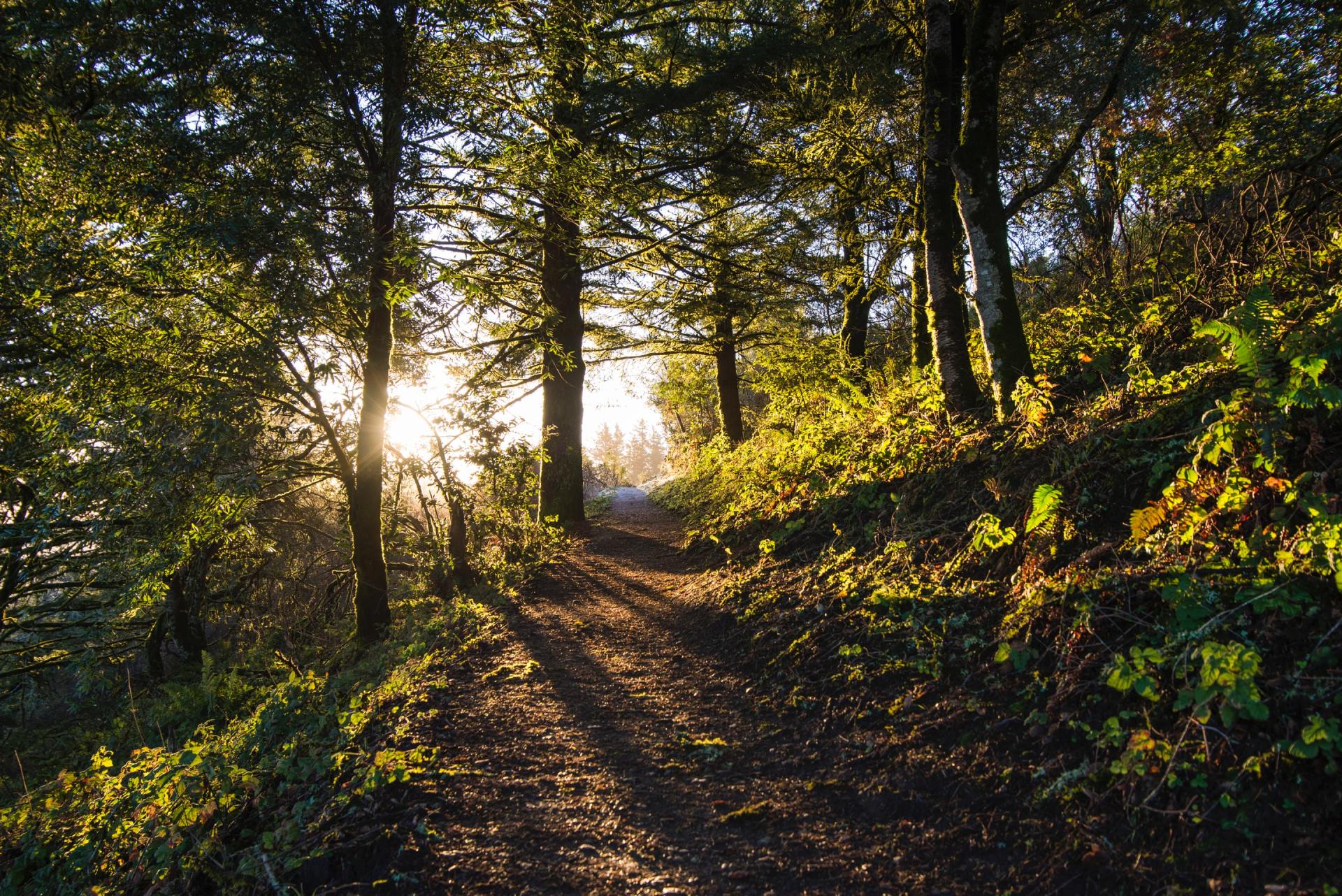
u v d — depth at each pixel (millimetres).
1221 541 3918
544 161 10766
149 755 5359
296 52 7945
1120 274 9320
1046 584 4473
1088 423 5730
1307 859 2541
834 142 12773
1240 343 4242
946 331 8172
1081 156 11688
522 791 4289
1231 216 7277
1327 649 3070
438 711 5527
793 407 15211
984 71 7469
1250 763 2891
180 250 7895
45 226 8328
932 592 5395
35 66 7691
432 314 11539
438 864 3570
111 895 4105
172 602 14703
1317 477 3697
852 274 15586
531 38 10820
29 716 14820
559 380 16219
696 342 21000
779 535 8438
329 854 3732
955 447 7152
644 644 7148
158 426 8109
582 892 3314
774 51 11445
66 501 8742
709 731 4945
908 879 3139
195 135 7746
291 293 8086
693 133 13391
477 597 10555
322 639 12516
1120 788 3152
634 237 15109
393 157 8703
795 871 3324
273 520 16281
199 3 7363
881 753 4098
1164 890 2691
